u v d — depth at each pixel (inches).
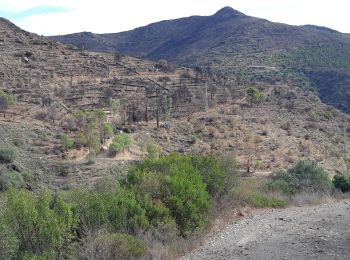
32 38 4281.5
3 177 1508.4
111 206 476.7
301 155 2078.0
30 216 395.5
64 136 2026.3
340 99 4483.3
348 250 439.5
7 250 360.5
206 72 4116.6
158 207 506.6
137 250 426.3
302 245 473.7
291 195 832.3
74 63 3745.1
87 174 1701.5
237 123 2591.0
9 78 3065.9
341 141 2571.4
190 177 593.3
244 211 680.4
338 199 836.6
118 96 3016.7
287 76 5418.3
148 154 1903.3
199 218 533.3
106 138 2186.3
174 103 2952.8
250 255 448.5
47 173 1728.6
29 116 2448.3
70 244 414.6
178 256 460.8
